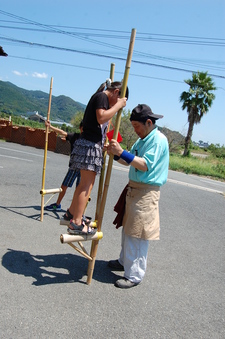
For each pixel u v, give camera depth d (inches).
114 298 114.4
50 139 599.8
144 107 119.3
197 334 100.6
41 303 103.9
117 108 104.9
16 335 87.1
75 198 118.9
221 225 242.5
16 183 271.7
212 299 125.0
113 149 109.6
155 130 121.0
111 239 174.6
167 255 165.2
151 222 121.0
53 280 120.3
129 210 121.4
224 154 1481.3
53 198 240.4
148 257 159.0
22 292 108.5
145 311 109.3
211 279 143.4
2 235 154.3
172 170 724.7
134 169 121.7
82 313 102.0
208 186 505.0
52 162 442.3
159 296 121.3
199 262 161.6
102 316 102.2
